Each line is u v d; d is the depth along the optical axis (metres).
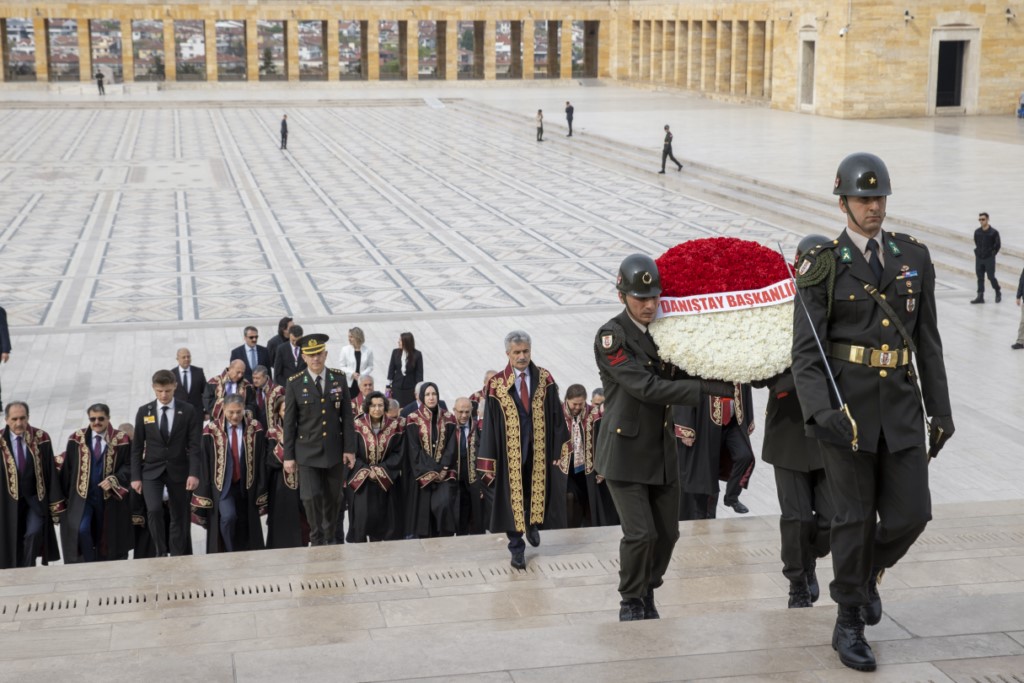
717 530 9.58
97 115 62.44
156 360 19.30
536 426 9.12
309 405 10.11
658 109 61.62
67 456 10.92
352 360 16.30
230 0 77.56
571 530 9.80
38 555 10.76
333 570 8.82
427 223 32.59
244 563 9.02
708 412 10.46
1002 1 53.78
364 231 31.47
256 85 77.56
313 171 43.00
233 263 27.36
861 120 53.44
